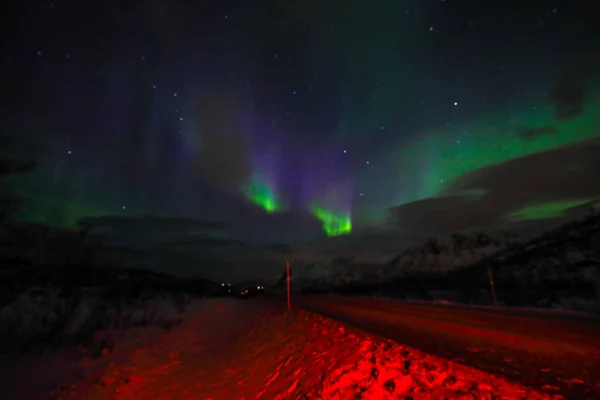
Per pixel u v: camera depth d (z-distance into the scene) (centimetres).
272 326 1340
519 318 1080
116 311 1552
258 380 744
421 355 640
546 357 592
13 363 920
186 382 823
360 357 662
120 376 871
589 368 515
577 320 955
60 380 839
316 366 682
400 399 450
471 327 953
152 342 1212
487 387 457
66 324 1260
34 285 1455
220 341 1282
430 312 1389
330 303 2094
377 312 1478
